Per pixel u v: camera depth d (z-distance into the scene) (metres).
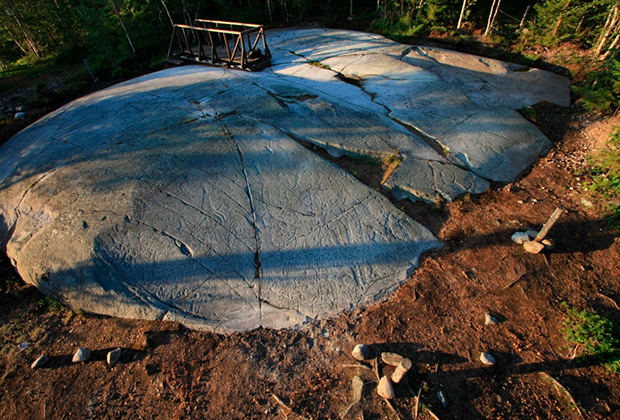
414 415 3.48
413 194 5.86
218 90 8.03
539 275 4.81
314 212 5.48
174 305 4.50
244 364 3.95
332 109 7.36
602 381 3.78
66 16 12.24
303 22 13.98
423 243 5.23
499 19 11.68
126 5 11.85
